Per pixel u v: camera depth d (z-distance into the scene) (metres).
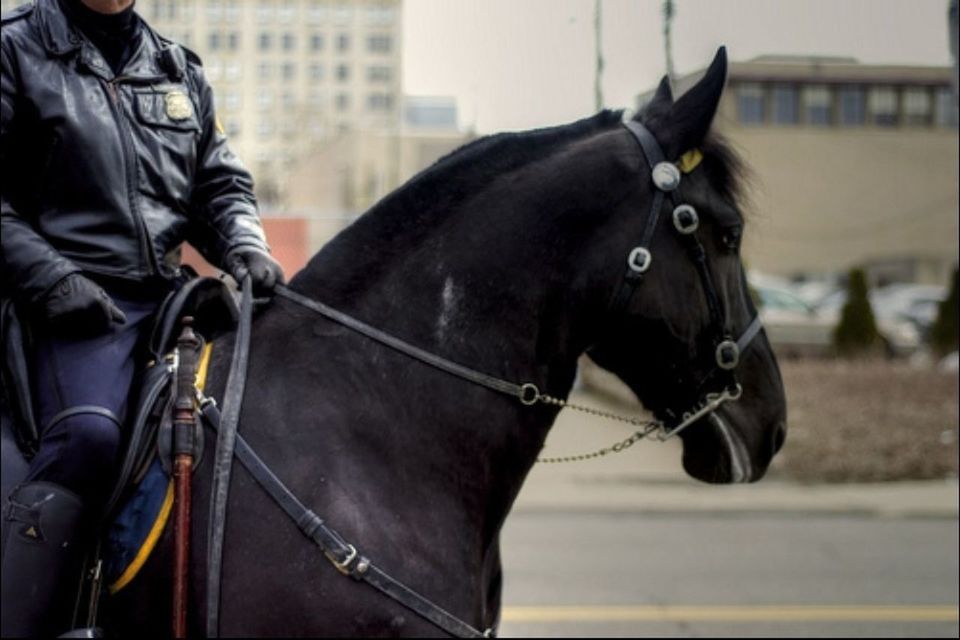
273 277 3.16
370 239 3.17
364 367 3.04
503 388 3.09
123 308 3.06
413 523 2.94
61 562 2.81
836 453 15.01
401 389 3.04
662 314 3.19
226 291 3.18
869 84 26.81
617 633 7.65
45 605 2.80
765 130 27.12
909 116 27.61
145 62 3.15
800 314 24.05
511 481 3.16
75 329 2.95
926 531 11.76
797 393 17.94
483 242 3.12
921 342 23.83
